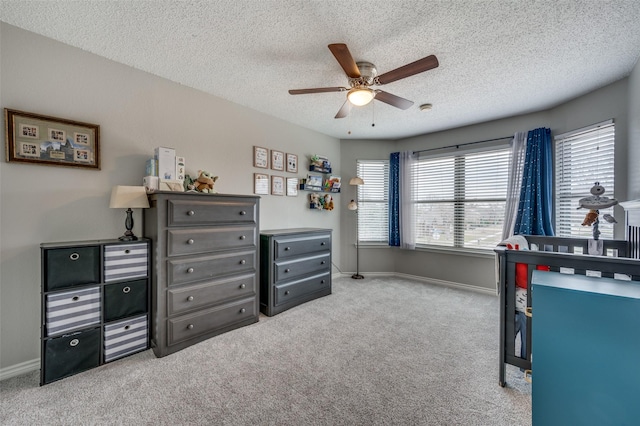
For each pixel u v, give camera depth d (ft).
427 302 10.78
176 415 4.73
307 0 5.15
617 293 3.30
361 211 15.39
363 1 5.16
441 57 7.07
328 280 11.69
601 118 8.75
